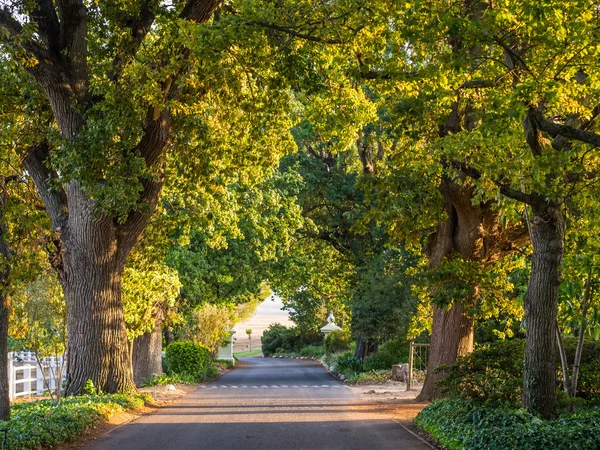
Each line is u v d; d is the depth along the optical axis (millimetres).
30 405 16516
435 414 13914
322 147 36250
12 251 15148
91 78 16422
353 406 19016
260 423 14961
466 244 18875
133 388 18578
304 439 12578
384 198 15188
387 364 32781
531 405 11734
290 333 78000
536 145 11336
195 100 16594
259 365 54219
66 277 17859
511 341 14797
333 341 55781
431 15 10922
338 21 13391
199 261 32188
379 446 11805
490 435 10672
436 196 15352
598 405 13508
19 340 16250
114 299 18250
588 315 14992
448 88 13172
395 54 13242
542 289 11766
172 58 15336
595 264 13086
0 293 12172
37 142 17906
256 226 30891
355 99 18734
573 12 10195
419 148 16516
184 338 37312
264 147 21422
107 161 15594
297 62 16078
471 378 13898
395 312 31406
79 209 17688
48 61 16172
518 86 10008
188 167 18172
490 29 10453
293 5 13602
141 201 18203
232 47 16922
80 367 17688
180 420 15555
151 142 17250
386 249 32656
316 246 39000
